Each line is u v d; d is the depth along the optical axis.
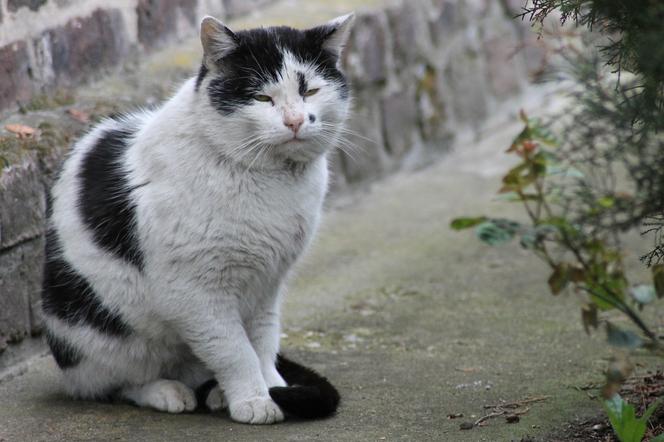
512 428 4.80
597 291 5.62
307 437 4.74
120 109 7.06
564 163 7.92
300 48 5.02
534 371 5.66
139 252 4.96
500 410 5.06
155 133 5.01
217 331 4.99
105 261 5.07
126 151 5.18
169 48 8.48
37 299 6.04
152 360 5.32
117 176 5.10
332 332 6.49
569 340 6.19
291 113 4.86
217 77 4.92
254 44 4.94
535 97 12.03
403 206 9.26
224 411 5.20
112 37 7.74
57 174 5.52
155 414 5.15
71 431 4.89
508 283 7.39
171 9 8.50
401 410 5.10
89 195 5.15
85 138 5.55
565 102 11.71
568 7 4.32
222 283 4.96
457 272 7.66
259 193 4.92
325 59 5.14
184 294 4.93
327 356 6.04
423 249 8.20
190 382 5.58
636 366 5.61
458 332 6.45
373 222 8.86
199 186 4.85
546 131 6.15
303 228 5.15
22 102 6.67
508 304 6.97
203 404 5.31
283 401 4.95
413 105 10.22
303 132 4.87
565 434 4.75
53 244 5.31
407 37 10.05
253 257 4.97
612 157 4.97
